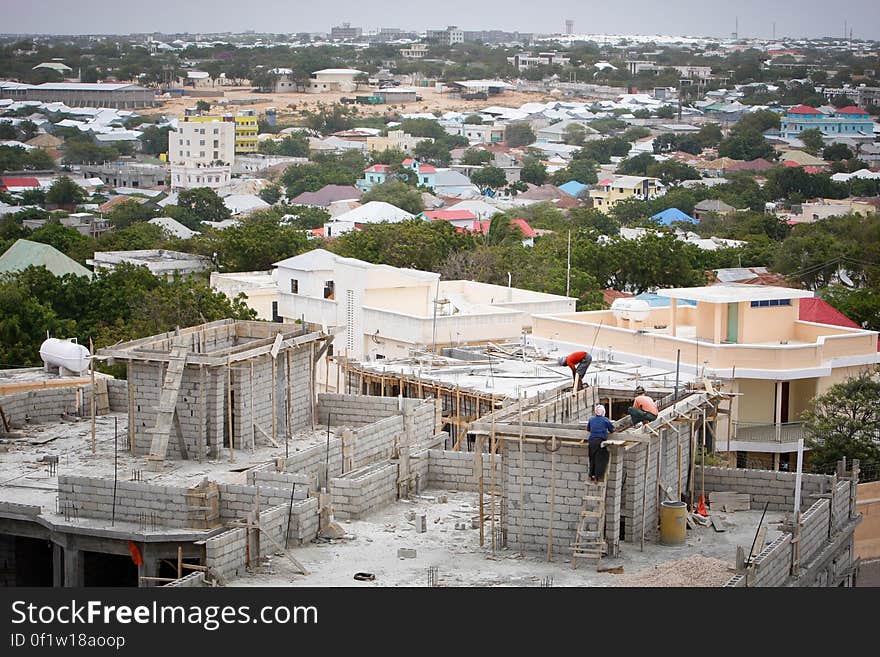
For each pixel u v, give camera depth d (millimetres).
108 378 55906
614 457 37531
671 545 39219
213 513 41406
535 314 72812
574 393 45500
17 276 90750
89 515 42406
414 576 36469
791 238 138375
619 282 119438
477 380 57312
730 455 59062
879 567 53125
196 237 135625
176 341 48875
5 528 43750
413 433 50469
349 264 76875
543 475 37844
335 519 41875
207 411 47562
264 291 86500
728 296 62875
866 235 160250
